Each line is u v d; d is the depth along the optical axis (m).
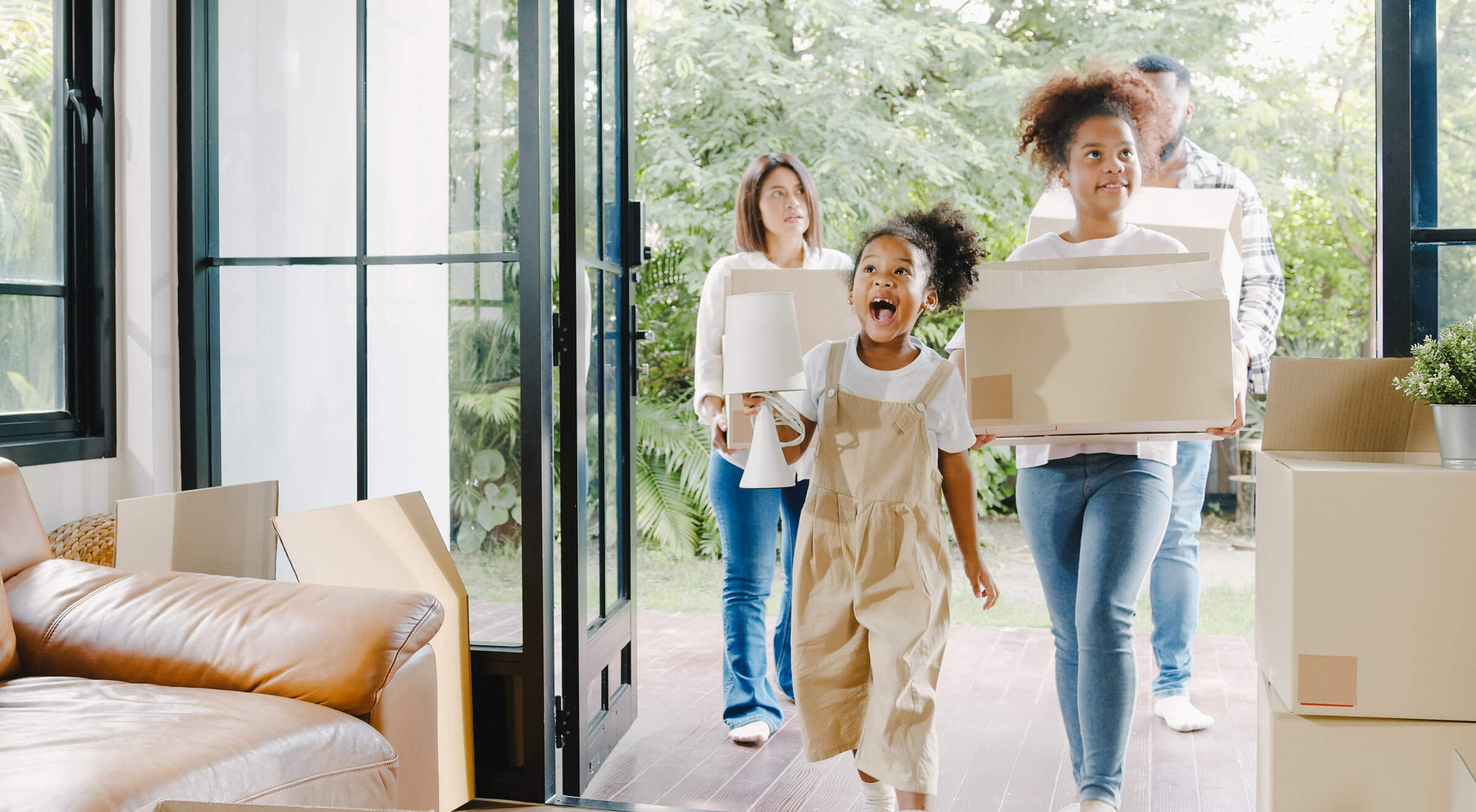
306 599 1.70
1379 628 1.42
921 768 1.76
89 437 2.31
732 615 2.69
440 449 2.25
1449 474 1.39
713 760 2.50
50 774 1.21
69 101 2.29
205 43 2.37
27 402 2.23
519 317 2.20
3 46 2.18
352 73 2.29
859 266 2.01
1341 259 5.97
